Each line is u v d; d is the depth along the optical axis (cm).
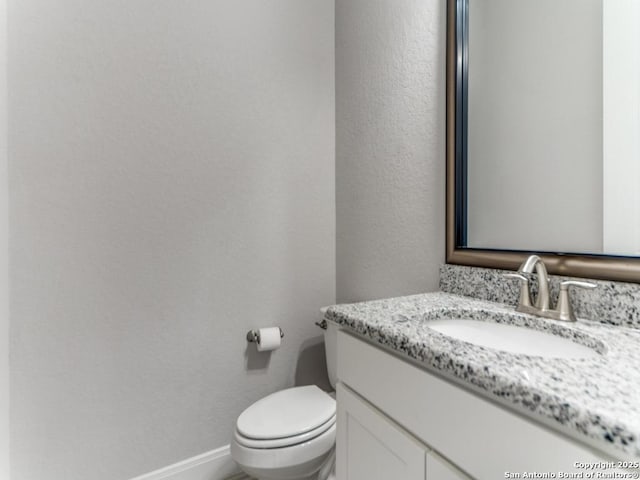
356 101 167
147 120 135
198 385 147
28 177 116
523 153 98
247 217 158
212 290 150
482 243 110
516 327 85
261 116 161
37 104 117
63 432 122
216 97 150
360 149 164
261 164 161
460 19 115
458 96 116
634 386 47
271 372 165
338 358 93
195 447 147
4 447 112
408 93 137
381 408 77
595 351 67
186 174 143
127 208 132
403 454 69
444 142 122
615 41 78
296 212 172
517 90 99
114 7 129
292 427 117
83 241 125
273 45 164
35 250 117
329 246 182
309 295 176
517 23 99
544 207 93
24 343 116
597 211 82
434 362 62
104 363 129
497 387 51
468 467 56
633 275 74
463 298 109
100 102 127
